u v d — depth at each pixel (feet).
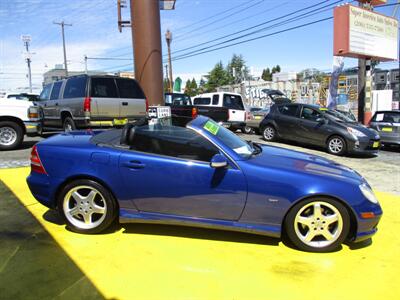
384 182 23.58
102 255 11.64
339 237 12.41
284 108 42.65
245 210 12.45
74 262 11.12
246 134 53.83
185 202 12.67
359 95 55.26
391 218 16.29
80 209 13.10
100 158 12.80
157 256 11.73
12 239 12.55
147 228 13.82
